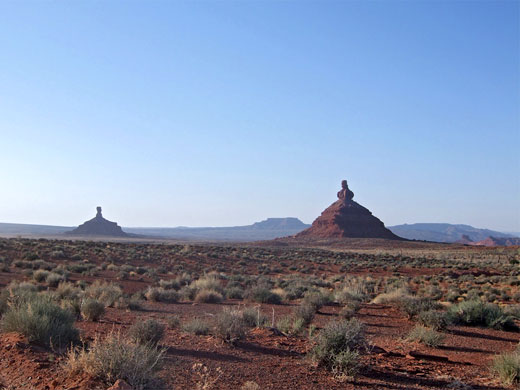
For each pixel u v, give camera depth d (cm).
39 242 6700
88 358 694
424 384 916
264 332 1350
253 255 8138
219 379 814
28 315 966
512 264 7325
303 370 933
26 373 742
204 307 2184
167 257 6162
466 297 2908
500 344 1481
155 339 1045
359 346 1102
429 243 18925
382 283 4288
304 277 4881
